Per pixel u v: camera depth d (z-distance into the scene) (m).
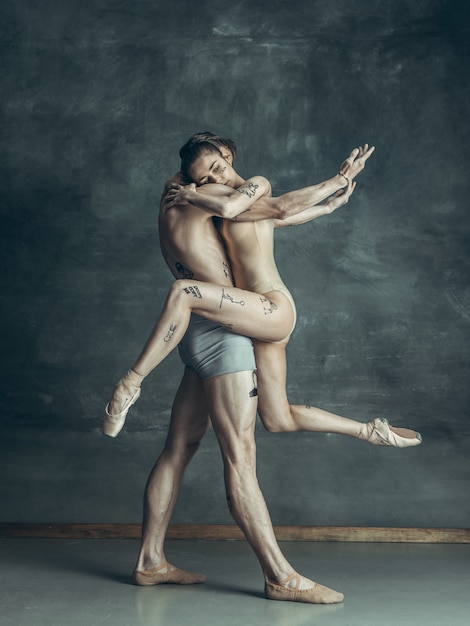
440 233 5.42
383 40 5.52
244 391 3.43
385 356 5.37
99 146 5.56
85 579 3.75
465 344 5.35
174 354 5.41
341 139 5.48
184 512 5.09
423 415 5.31
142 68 5.57
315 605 3.33
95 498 5.20
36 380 5.46
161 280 5.50
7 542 4.64
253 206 3.53
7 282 5.54
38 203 5.57
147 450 5.33
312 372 5.39
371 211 5.46
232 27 5.55
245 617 3.15
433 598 3.46
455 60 5.48
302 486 5.14
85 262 5.53
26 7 5.63
